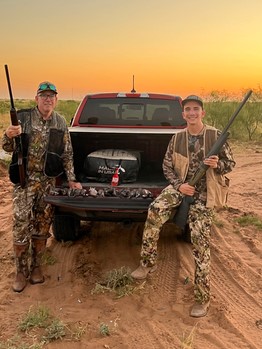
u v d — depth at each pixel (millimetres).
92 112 4059
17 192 2822
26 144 2750
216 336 2330
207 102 12383
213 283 2971
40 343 2215
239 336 2336
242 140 10773
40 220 2902
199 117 2605
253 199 5117
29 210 2822
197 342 2273
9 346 2195
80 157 3688
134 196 2928
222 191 2652
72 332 2340
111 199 2908
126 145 3707
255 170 6906
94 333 2350
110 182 3242
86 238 3762
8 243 3656
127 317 2520
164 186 3105
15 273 3059
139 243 3672
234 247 3605
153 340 2297
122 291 2777
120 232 3916
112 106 4062
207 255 2539
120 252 3480
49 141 2770
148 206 2902
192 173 2646
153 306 2648
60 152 2836
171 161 2732
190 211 2584
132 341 2283
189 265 3232
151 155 3811
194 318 2500
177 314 2553
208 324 2449
